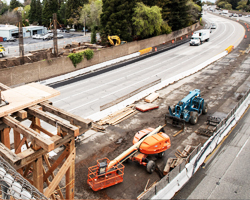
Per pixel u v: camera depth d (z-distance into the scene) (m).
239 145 18.22
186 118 20.89
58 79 34.28
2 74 30.78
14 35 69.25
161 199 12.38
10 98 9.84
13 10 109.81
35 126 10.74
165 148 15.77
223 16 122.69
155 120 21.73
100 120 21.45
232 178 14.77
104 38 56.28
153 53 52.16
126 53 51.09
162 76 35.50
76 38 72.19
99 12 59.53
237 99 26.59
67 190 9.51
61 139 8.25
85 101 26.30
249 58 43.69
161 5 62.53
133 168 15.29
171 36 67.31
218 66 39.66
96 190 12.96
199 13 91.69
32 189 6.49
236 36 65.31
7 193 5.87
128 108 23.92
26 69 33.38
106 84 32.34
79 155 16.56
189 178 14.54
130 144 18.00
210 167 15.79
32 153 7.54
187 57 46.75
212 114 23.08
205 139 18.70
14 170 6.60
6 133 9.41
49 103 10.28
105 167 13.00
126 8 53.28
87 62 42.47
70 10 93.81
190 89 29.69
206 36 59.72
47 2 98.00
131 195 13.13
